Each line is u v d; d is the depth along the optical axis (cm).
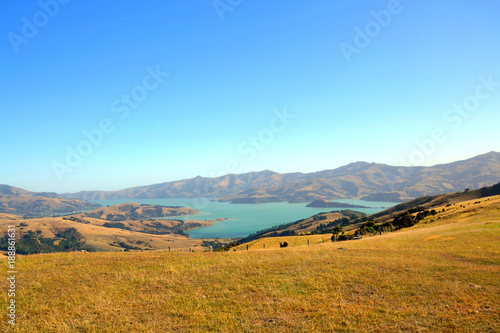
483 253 2317
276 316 1246
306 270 1953
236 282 1747
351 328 1102
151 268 2162
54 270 2133
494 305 1222
